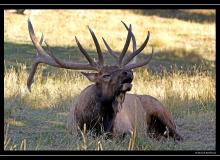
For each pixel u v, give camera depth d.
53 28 49.38
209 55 43.94
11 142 17.64
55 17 52.75
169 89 27.31
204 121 22.03
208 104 24.92
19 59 36.06
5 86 26.53
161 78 32.03
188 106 24.75
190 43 48.56
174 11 61.53
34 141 17.84
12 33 45.44
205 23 58.25
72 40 45.47
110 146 17.02
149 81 30.59
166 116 20.14
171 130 19.91
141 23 55.22
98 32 49.62
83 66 17.88
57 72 31.45
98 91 17.41
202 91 26.78
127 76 16.81
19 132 19.17
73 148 16.92
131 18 56.19
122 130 18.06
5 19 49.47
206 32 54.12
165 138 19.30
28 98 25.12
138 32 51.44
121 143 17.55
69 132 18.52
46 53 19.09
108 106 17.48
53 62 18.64
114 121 17.73
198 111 23.88
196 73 31.77
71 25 50.81
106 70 17.19
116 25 53.25
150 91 27.23
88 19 53.84
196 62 40.88
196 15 61.25
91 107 17.70
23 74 29.25
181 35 51.97
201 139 19.55
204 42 49.59
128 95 19.77
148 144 17.75
